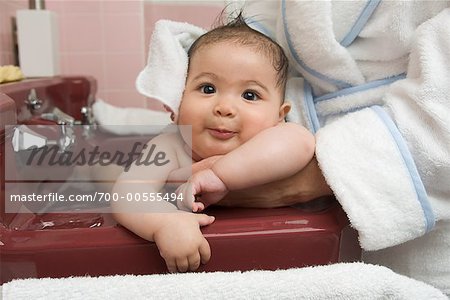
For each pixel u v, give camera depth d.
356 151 0.51
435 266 0.60
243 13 0.72
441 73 0.54
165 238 0.44
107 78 1.50
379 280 0.42
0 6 1.17
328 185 0.51
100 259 0.45
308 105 0.67
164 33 0.60
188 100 0.58
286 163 0.51
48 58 1.21
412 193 0.49
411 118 0.53
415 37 0.58
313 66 0.65
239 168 0.51
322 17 0.60
